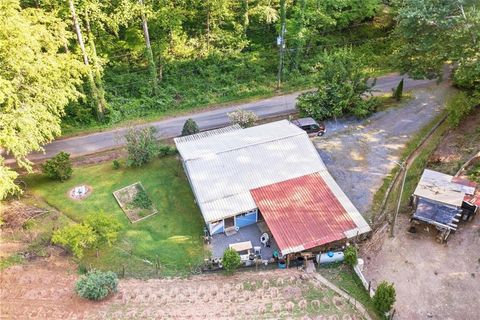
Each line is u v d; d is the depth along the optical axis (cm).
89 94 4609
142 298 2834
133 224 3378
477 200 3180
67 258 3130
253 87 5041
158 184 3744
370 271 2955
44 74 3491
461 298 2761
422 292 2805
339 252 3023
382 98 4694
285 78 5194
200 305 2777
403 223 3278
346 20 5453
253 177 3397
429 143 3997
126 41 5341
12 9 3184
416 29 3856
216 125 4469
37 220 3412
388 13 5784
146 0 4634
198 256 3119
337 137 4162
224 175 3388
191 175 3375
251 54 5544
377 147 4009
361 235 3133
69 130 4500
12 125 3259
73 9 3928
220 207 3197
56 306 2781
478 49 3597
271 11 5191
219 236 3262
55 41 3700
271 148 3588
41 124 3578
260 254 3112
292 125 3906
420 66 4069
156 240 3253
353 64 4428
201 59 5456
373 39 5669
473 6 3491
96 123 4600
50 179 3838
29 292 2877
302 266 3031
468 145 3866
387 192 3528
